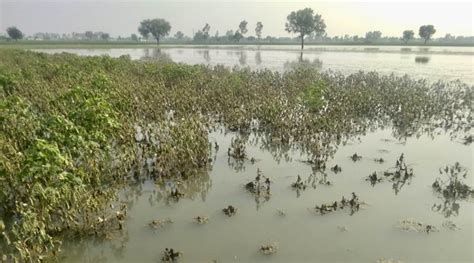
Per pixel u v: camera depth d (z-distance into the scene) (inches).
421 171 413.4
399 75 1227.9
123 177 380.5
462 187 357.7
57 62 1143.6
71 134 354.3
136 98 637.3
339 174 406.3
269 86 821.2
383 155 462.6
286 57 2187.5
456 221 313.3
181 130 462.3
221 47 3786.9
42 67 967.6
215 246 278.7
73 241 284.4
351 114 636.7
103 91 593.6
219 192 366.0
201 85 831.7
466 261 262.2
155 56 2212.1
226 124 582.9
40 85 716.0
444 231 298.0
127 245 281.0
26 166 286.2
